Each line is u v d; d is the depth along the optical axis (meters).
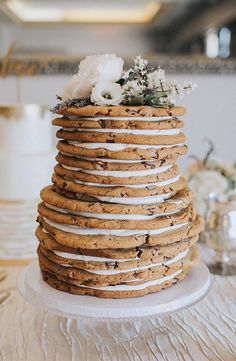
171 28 3.13
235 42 2.51
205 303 0.77
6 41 3.05
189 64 1.62
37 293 0.67
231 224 0.93
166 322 0.72
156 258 0.64
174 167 0.69
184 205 0.68
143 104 0.66
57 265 0.67
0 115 1.00
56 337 0.68
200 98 1.66
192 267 0.72
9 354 0.64
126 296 0.65
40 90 1.61
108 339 0.68
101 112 0.63
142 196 0.64
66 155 0.67
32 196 0.98
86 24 3.09
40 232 0.70
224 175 1.10
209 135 1.69
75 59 1.60
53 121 0.69
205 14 2.68
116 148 0.63
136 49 3.20
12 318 0.73
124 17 3.02
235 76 1.65
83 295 0.66
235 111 1.67
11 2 2.66
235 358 0.62
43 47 3.15
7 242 0.95
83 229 0.64
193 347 0.65
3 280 0.85
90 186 0.65
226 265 0.91
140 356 0.63
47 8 2.88
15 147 1.01
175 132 0.67
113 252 0.63
